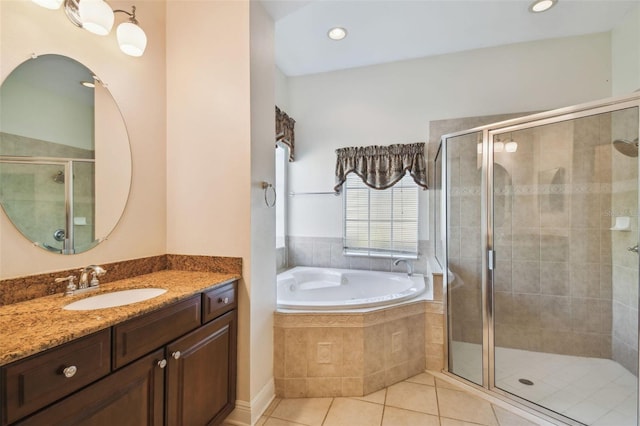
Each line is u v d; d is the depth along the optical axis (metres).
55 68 1.24
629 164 2.03
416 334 2.17
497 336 2.36
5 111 1.08
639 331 1.87
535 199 2.40
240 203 1.66
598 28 2.46
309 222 3.30
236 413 1.64
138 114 1.62
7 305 1.08
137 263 1.60
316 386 1.90
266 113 1.85
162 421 1.16
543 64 2.65
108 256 1.46
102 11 1.18
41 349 0.76
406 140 2.99
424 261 2.97
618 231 2.18
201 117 1.73
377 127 3.08
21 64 1.13
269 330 1.86
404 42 2.67
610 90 2.50
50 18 1.22
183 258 1.76
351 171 3.06
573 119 2.07
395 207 3.07
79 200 1.34
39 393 0.77
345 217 3.21
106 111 1.45
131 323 1.03
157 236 1.74
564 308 2.39
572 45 2.59
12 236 1.10
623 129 1.98
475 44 2.71
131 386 1.03
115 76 1.49
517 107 2.71
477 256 2.42
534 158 2.37
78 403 0.86
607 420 1.67
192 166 1.75
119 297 1.34
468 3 2.16
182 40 1.77
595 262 2.30
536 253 2.42
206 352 1.40
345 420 1.67
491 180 2.38
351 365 1.91
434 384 2.04
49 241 1.22
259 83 1.75
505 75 2.73
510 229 2.44
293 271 3.04
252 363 1.66
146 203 1.67
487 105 2.78
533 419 1.69
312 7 2.19
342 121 3.18
